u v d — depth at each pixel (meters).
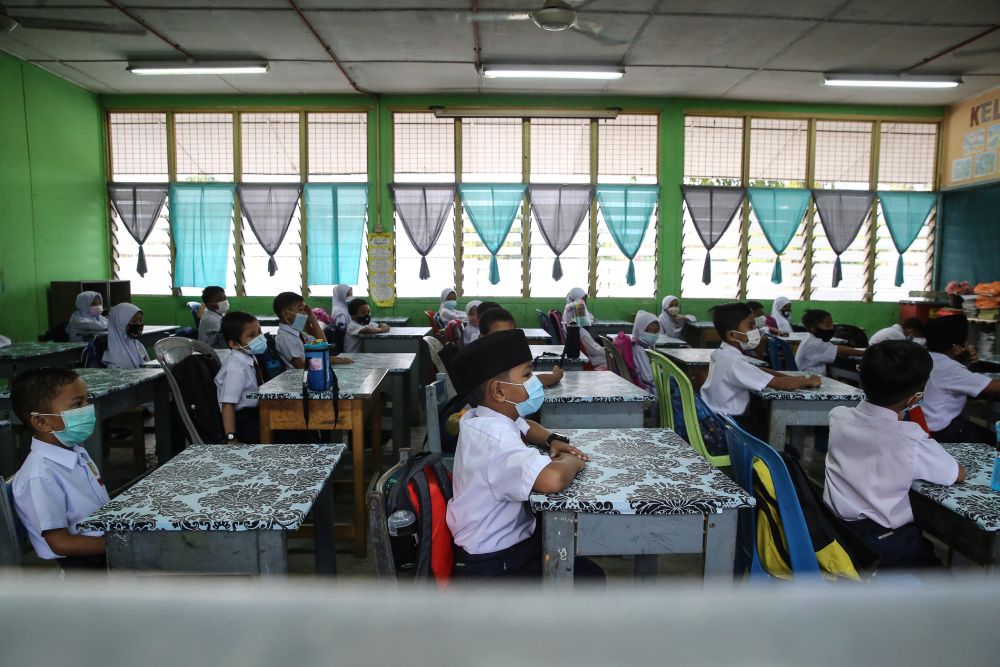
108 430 3.81
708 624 0.17
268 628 0.17
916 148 7.50
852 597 0.18
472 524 1.38
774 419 2.62
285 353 3.31
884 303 7.53
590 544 1.33
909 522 1.55
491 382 1.43
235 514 1.27
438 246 7.39
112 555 1.26
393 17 4.99
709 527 1.33
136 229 7.19
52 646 0.17
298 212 7.29
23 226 6.05
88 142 6.92
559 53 5.80
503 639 0.16
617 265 7.46
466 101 7.16
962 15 4.94
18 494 1.50
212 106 7.11
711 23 5.11
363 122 7.22
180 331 5.61
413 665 0.15
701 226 7.34
